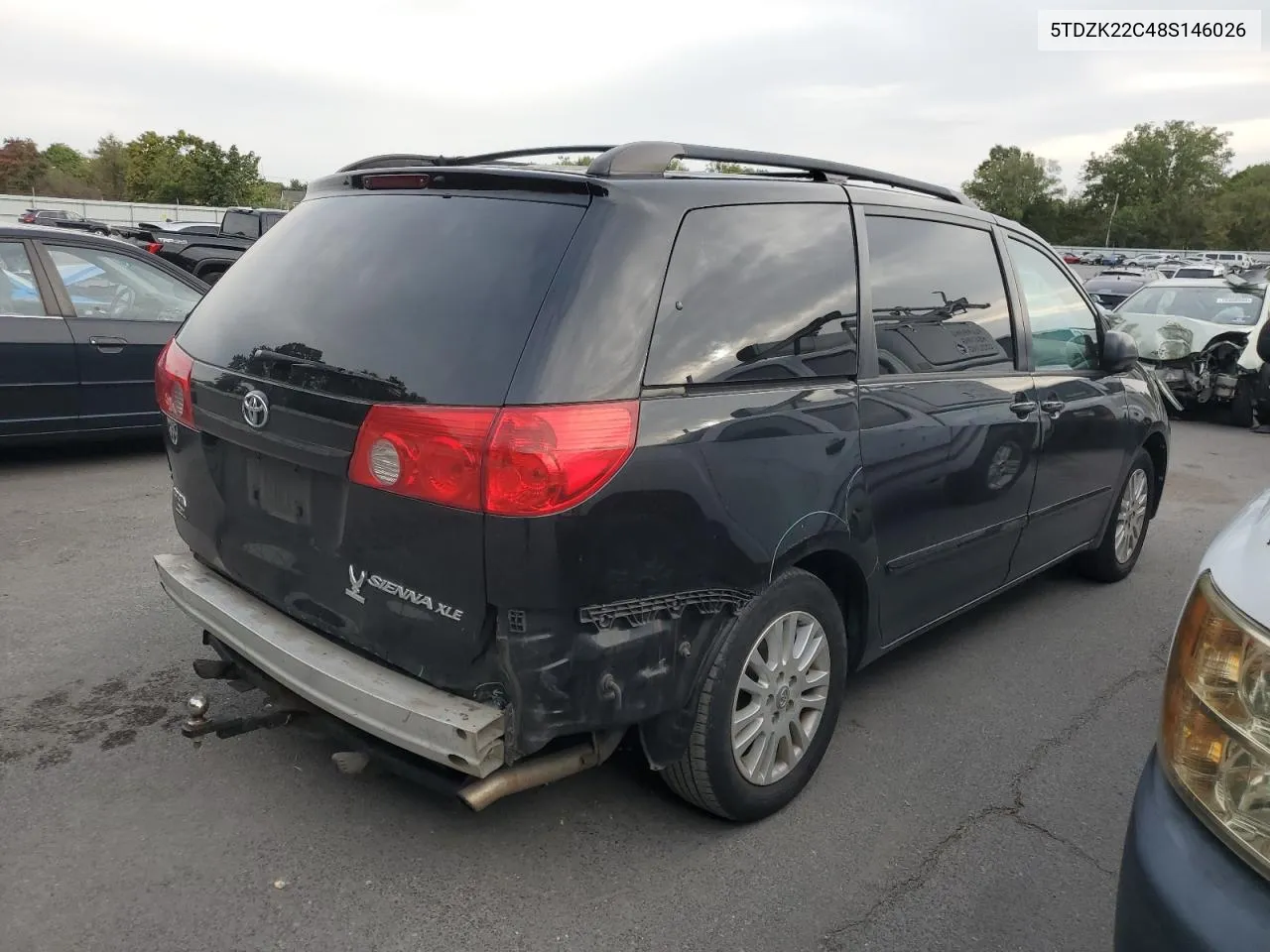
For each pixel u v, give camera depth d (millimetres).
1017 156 105938
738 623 2705
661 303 2508
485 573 2277
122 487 6418
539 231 2477
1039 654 4379
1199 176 103375
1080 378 4465
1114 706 3896
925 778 3301
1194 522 6887
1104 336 4680
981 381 3711
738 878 2734
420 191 2795
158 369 3326
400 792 3062
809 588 2936
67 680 3691
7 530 5426
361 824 2895
